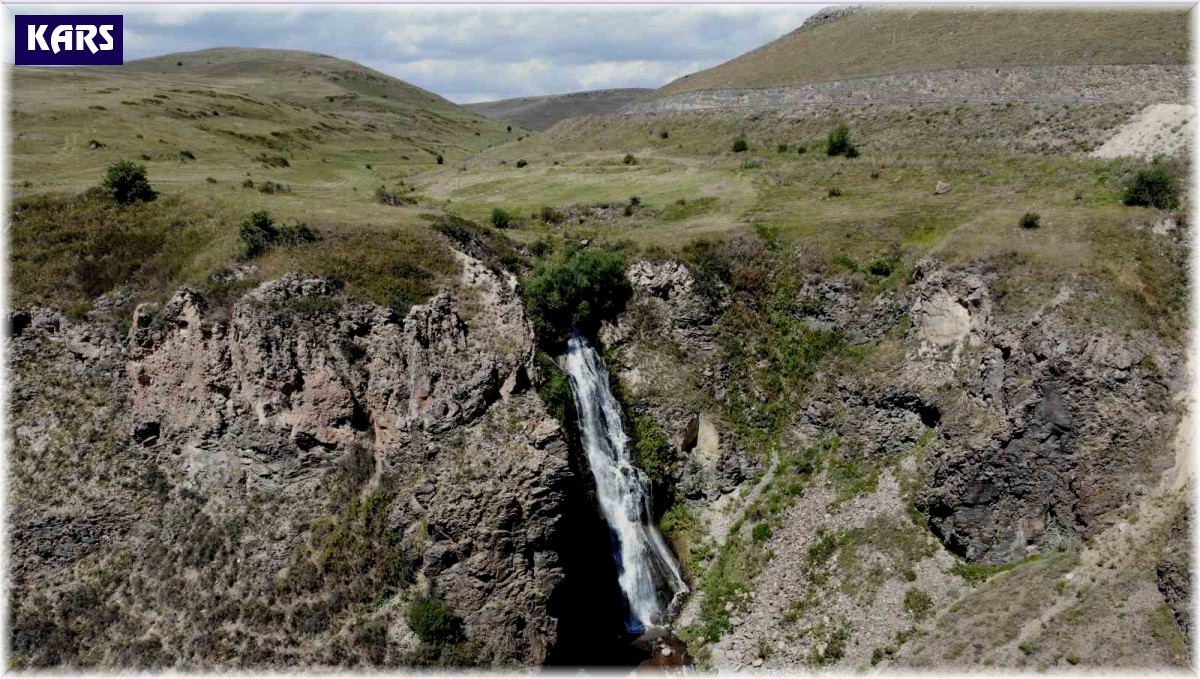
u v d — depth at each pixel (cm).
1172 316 5584
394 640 4956
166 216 6856
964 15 14225
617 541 6081
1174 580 4194
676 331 6812
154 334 5606
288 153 14862
